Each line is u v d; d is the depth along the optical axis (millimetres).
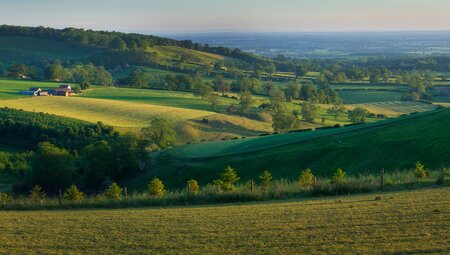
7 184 80250
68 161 72625
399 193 30812
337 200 29672
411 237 20281
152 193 41281
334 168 54375
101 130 112188
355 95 196500
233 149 72438
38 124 109000
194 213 27719
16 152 101688
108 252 20484
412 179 35750
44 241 22484
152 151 86312
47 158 70438
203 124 126938
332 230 22094
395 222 22719
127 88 183000
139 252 20312
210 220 25406
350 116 145250
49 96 147375
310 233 21828
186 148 78000
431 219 22828
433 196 28125
